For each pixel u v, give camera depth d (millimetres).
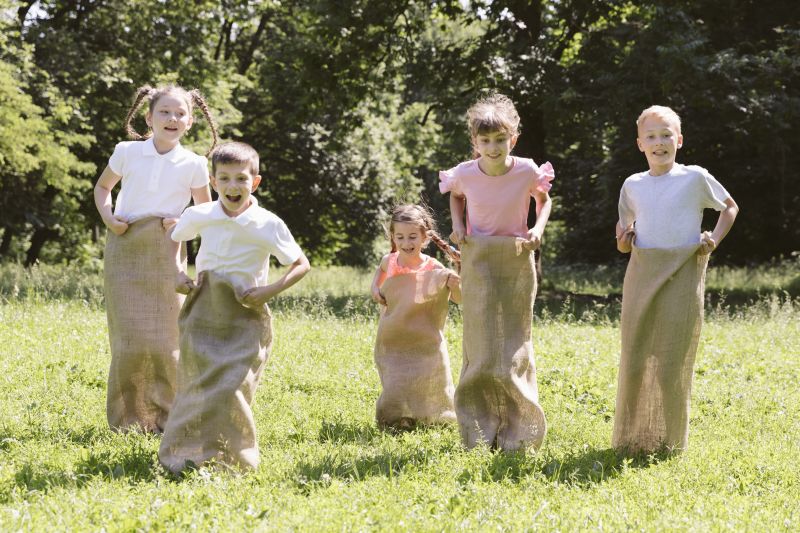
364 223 34219
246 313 5344
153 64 25547
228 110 27250
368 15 20625
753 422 7266
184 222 5375
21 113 22516
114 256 6414
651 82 18641
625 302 5988
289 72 23172
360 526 4105
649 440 5922
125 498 4504
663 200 5906
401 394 6824
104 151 26109
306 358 9461
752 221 23484
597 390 8391
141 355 6340
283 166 33031
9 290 15211
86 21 26297
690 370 5914
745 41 19344
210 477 4918
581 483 5133
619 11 20156
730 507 4680
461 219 6340
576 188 33375
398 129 38312
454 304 15875
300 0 22922
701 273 5922
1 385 7648
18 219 26797
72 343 9742
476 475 5141
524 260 6105
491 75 20078
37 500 4488
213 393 5152
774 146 19750
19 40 23266
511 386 5996
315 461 5352
